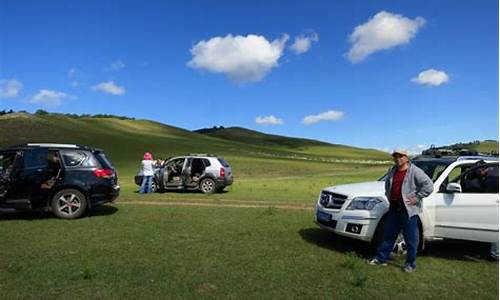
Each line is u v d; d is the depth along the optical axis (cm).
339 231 930
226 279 737
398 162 825
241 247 947
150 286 698
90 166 1327
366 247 969
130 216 1343
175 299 649
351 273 787
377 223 896
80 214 1301
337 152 17500
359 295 684
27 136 8175
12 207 1270
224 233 1087
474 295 701
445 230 912
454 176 938
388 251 845
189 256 868
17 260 830
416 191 817
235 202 1797
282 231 1123
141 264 810
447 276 793
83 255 867
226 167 2356
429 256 928
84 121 11950
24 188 1274
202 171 2298
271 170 5975
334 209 950
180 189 2388
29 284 701
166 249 920
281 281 734
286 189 2739
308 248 950
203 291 682
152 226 1170
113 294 663
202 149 9712
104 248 924
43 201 1288
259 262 836
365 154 17425
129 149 8131
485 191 917
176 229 1130
